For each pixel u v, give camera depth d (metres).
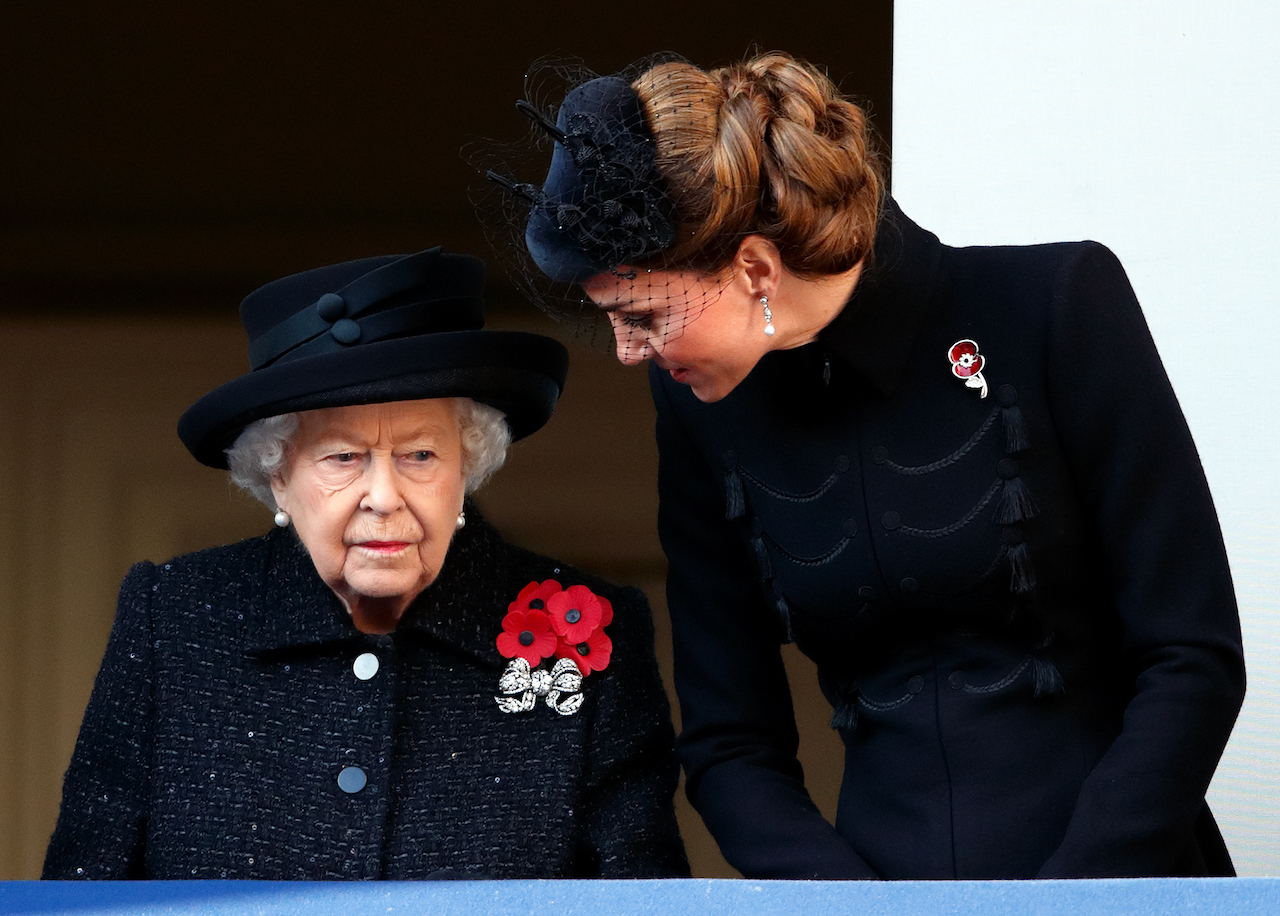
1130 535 7.61
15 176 23.19
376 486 8.70
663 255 7.06
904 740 8.09
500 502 22.45
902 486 7.93
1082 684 7.93
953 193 11.27
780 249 7.16
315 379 8.53
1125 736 7.39
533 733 9.45
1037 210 11.15
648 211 6.99
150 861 8.96
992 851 7.69
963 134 11.29
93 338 23.56
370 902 5.94
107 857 8.98
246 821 8.97
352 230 23.50
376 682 9.35
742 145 6.95
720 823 8.36
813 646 8.52
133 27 22.31
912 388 8.00
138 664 9.34
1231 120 10.91
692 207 6.96
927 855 7.82
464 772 9.30
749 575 8.93
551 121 7.40
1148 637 7.56
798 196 6.98
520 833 9.16
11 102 22.67
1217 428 10.79
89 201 23.55
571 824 9.26
